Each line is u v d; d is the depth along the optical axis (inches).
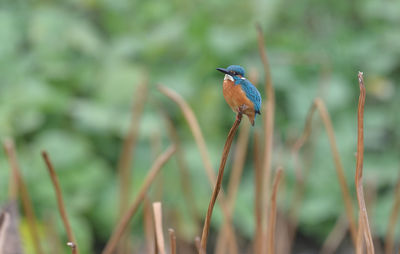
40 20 705.0
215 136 655.8
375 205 603.2
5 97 629.9
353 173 621.0
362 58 738.8
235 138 665.6
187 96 668.7
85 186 586.2
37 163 581.0
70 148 599.5
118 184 612.7
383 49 743.1
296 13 813.2
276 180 474.9
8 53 679.7
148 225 491.5
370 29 780.0
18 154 584.1
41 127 618.8
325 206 606.5
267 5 766.5
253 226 596.7
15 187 486.6
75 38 695.1
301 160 610.9
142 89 500.1
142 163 611.5
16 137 597.9
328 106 671.8
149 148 622.8
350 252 598.2
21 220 522.3
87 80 671.8
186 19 743.7
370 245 465.7
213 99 658.8
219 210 599.5
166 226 524.1
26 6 766.5
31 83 646.5
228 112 684.7
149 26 771.4
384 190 625.3
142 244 551.2
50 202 563.5
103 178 604.4
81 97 670.5
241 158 493.7
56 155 590.9
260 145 501.0
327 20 810.2
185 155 617.9
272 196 475.5
